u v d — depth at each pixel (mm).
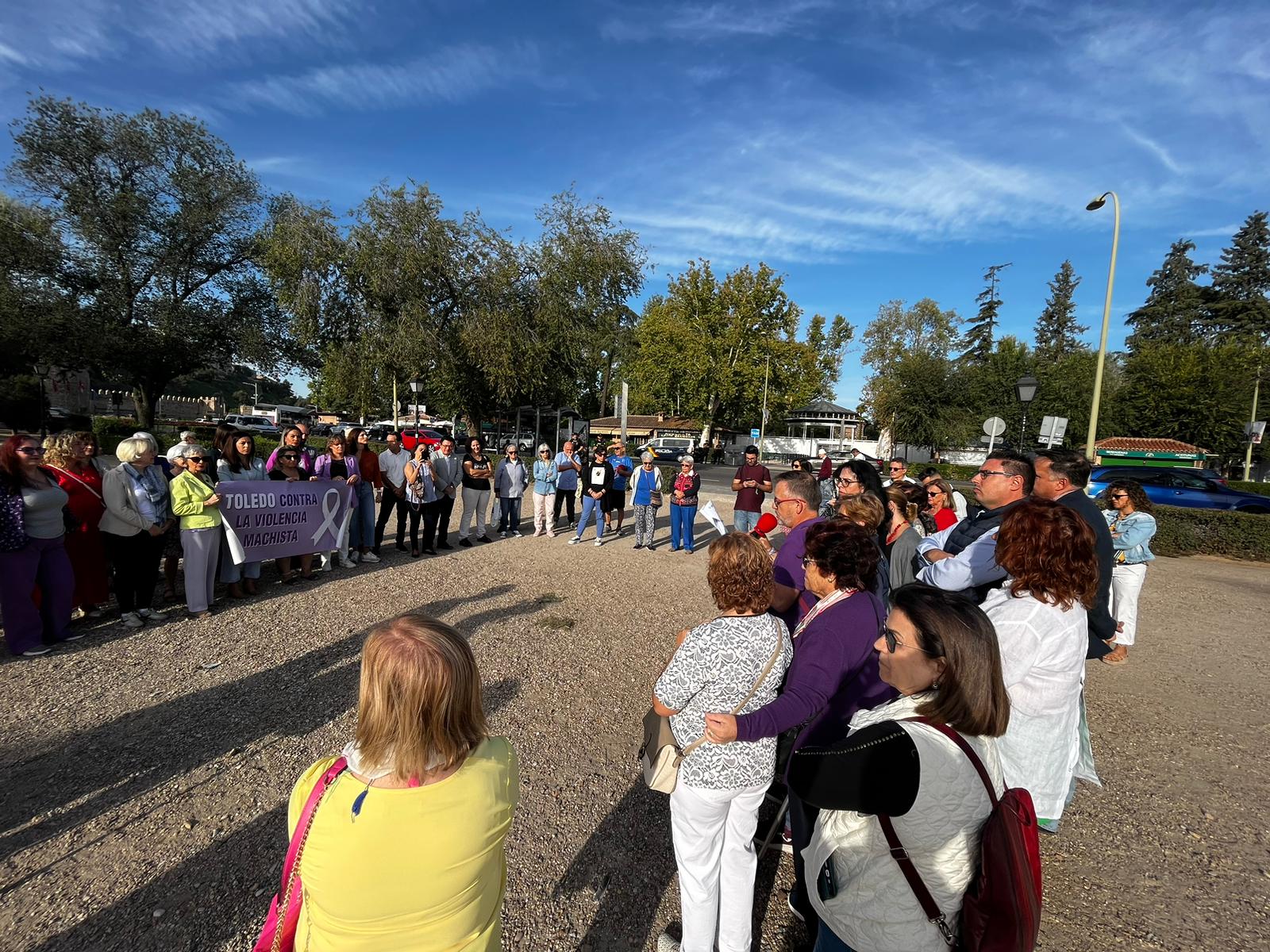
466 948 1176
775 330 43562
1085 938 2389
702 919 1926
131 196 22719
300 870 1150
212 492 5395
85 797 2938
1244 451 30594
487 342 22750
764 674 1879
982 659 1383
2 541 4199
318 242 21594
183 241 23969
